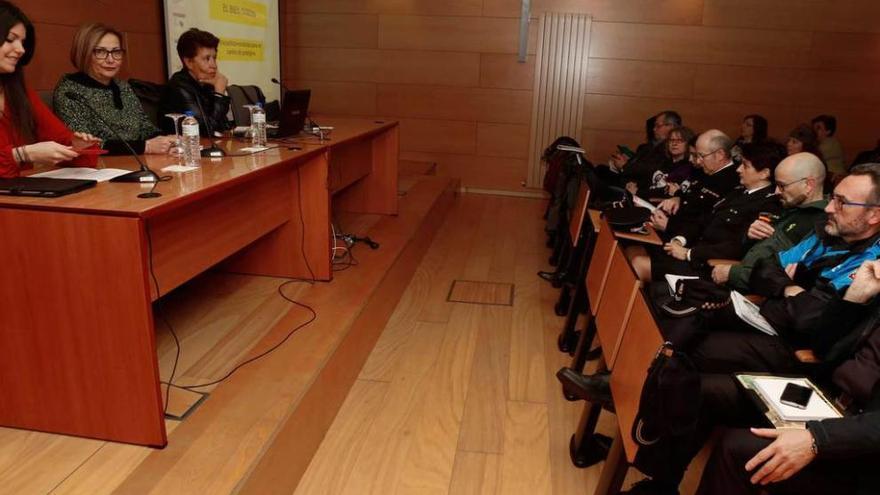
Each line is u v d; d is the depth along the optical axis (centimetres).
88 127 257
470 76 655
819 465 149
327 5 655
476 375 282
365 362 289
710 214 325
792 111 621
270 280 313
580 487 209
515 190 684
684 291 221
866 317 173
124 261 161
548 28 627
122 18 389
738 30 607
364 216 455
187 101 315
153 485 163
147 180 188
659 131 488
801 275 227
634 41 621
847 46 600
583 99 643
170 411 197
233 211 247
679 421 147
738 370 204
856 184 192
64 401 178
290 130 326
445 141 679
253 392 209
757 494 154
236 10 517
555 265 447
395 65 662
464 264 445
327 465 214
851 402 169
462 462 219
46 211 160
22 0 316
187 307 277
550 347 315
